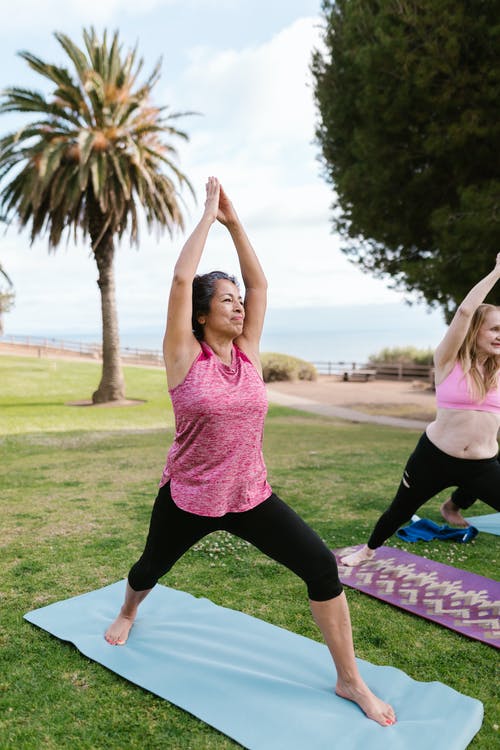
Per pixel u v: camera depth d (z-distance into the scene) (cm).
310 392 2412
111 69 1727
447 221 1047
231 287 237
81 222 1861
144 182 1795
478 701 234
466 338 325
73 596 336
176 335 226
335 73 1249
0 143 1641
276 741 209
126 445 1017
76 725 221
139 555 404
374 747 205
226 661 263
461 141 1011
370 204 1230
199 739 213
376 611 324
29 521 488
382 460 820
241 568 384
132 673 252
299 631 298
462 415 322
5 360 3166
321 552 225
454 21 960
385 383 2853
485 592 342
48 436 1144
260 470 233
